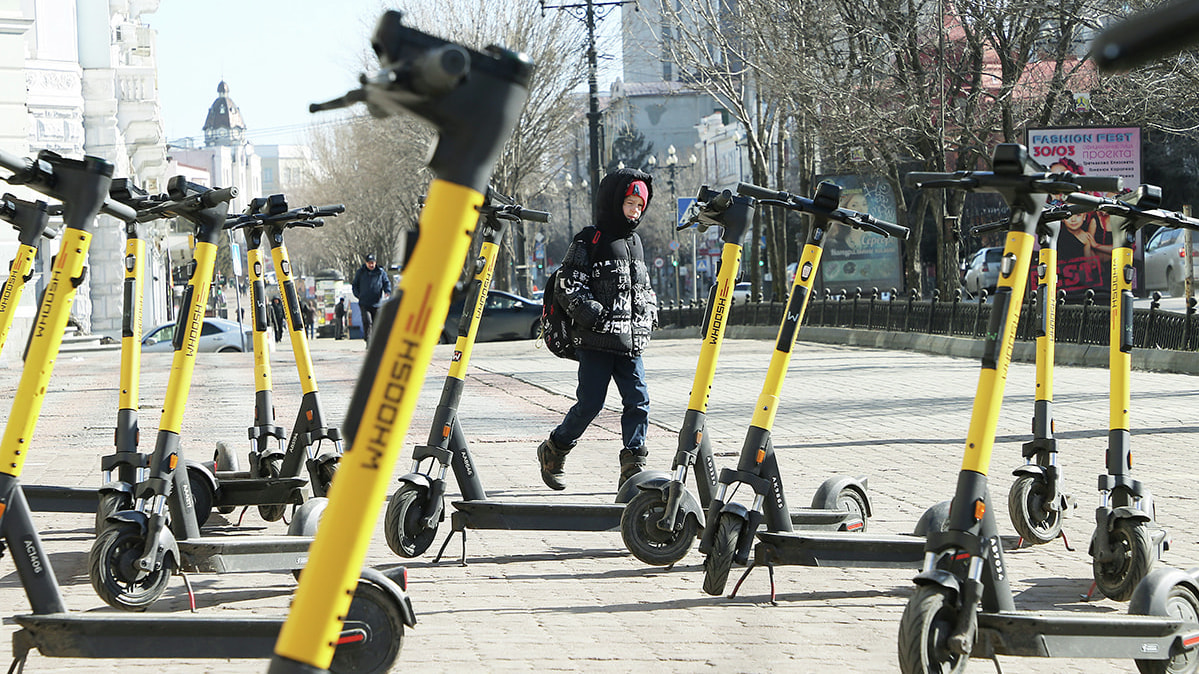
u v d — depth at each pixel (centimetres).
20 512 405
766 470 547
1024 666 462
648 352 2603
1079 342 1922
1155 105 2331
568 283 724
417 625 523
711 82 3306
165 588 527
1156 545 544
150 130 4959
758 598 568
